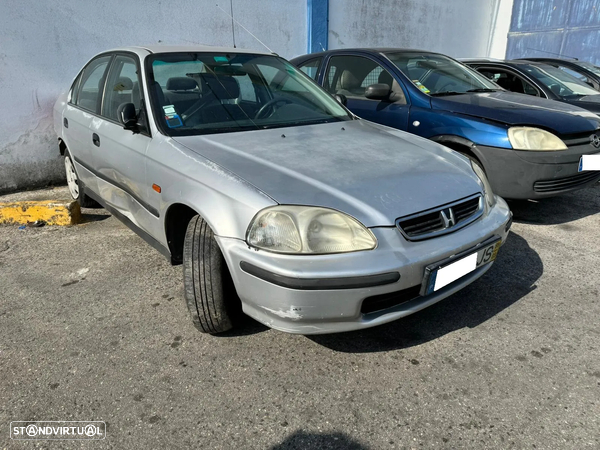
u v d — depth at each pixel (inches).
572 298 106.7
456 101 151.9
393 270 72.3
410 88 160.2
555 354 86.7
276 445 67.1
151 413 73.1
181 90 108.0
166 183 91.7
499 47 408.8
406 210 77.0
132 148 104.0
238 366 84.0
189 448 66.6
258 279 73.4
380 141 104.0
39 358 86.0
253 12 236.1
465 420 71.3
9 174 185.2
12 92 177.6
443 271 77.5
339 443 67.4
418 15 322.0
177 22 211.5
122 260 127.6
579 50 378.6
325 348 89.2
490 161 140.1
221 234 77.7
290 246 71.4
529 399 75.5
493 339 91.6
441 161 96.0
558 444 66.7
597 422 70.7
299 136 102.5
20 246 138.1
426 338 92.3
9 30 171.0
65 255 131.3
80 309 102.9
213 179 81.6
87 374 81.7
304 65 201.5
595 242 138.3
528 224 153.5
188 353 87.7
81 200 163.8
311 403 75.1
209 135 99.1
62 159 198.2
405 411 73.2
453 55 368.8
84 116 134.3
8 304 105.0
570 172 138.9
